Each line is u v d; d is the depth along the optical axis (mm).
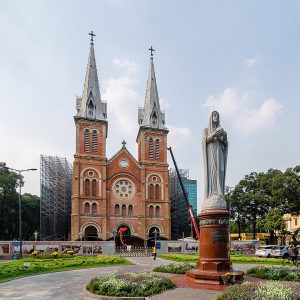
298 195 53031
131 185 74312
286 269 17312
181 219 91812
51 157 79938
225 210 15922
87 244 48500
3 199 73438
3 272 22312
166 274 18281
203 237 15906
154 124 79125
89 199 69812
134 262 34750
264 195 69250
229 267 15461
